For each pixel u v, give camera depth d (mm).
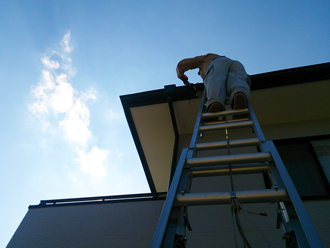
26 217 3488
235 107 2279
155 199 3447
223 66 2746
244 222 3021
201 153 4371
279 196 1073
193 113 4914
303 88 4469
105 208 3453
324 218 2910
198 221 3135
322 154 4023
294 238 972
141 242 2982
